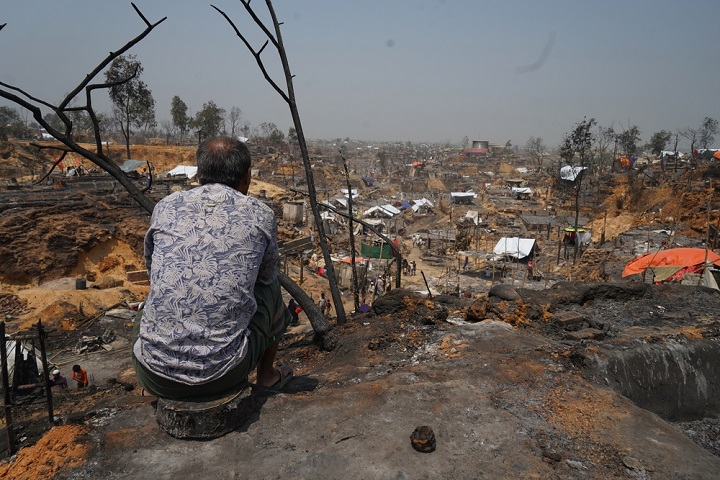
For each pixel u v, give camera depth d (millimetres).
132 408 2934
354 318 5969
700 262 16406
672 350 4090
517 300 5348
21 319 21094
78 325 20641
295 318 17234
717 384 4172
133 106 61188
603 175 71312
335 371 3975
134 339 2754
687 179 47594
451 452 2590
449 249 47656
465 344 4219
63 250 28422
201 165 2807
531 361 3773
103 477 2338
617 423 2924
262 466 2422
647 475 2436
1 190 34344
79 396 7121
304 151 5777
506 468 2477
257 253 2662
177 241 2553
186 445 2559
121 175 4746
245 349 2609
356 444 2615
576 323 4871
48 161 68625
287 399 3025
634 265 17594
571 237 44969
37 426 2855
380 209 62844
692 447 2705
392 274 31859
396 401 3068
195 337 2479
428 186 109812
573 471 2465
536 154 147125
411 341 4504
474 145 181375
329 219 53125
